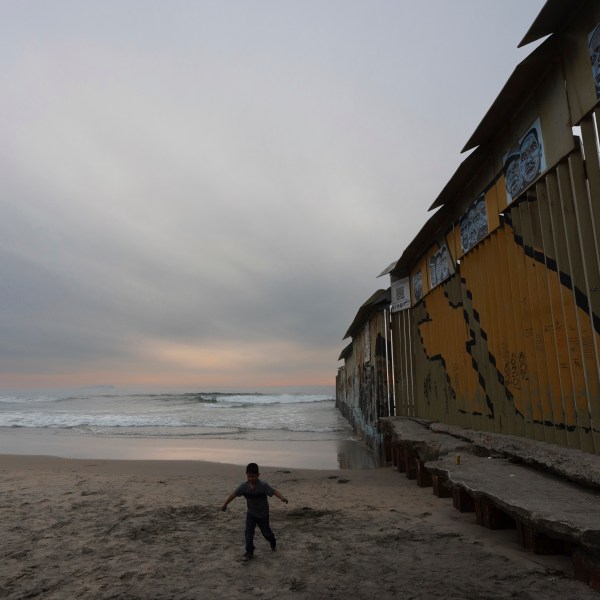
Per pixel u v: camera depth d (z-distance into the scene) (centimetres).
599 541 330
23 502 809
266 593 419
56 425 2984
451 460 646
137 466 1330
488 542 524
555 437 546
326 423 2953
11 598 420
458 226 880
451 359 957
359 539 568
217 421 3175
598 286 452
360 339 2047
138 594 424
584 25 451
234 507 771
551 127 516
